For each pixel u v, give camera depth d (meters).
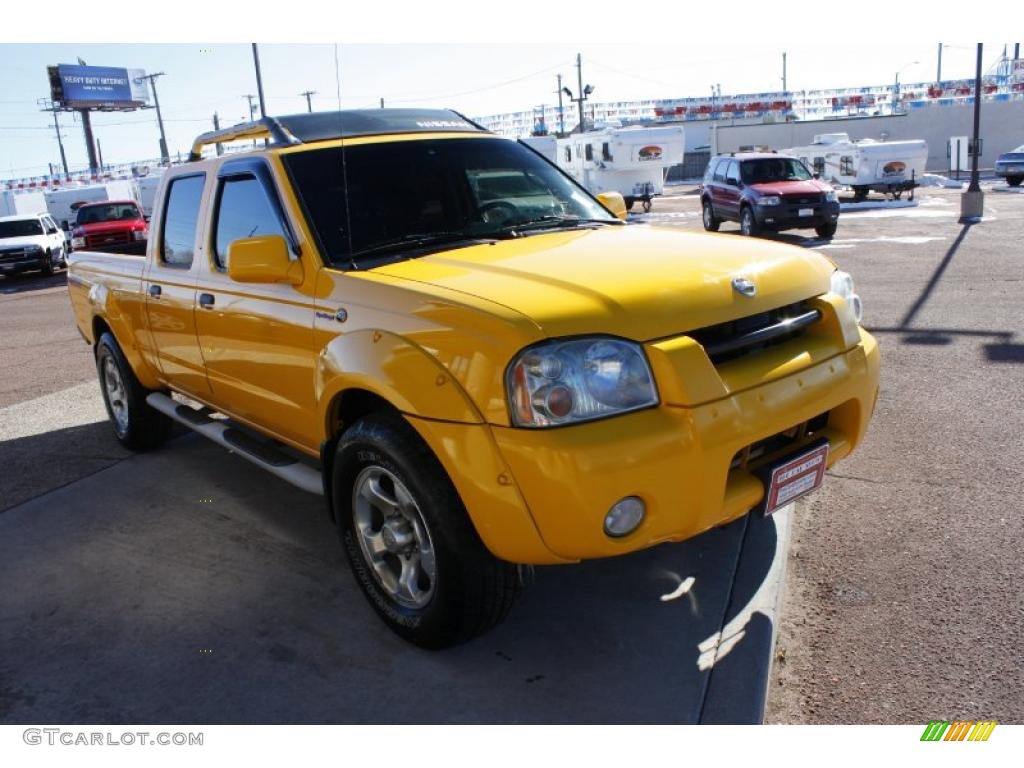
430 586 2.88
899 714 2.59
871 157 23.52
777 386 2.76
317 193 3.49
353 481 3.12
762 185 16.67
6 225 21.25
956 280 9.97
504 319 2.52
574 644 2.98
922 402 5.43
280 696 2.82
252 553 3.89
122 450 5.54
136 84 60.56
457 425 2.57
